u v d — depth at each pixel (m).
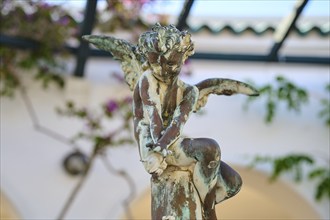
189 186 1.40
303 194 5.98
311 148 6.14
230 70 6.42
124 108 5.95
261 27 6.61
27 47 5.96
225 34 6.46
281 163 6.01
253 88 1.52
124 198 5.84
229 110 6.27
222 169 1.47
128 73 1.58
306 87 6.34
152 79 1.44
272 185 6.12
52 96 6.11
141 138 1.39
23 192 5.80
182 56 1.41
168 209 1.38
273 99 6.27
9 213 6.48
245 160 6.07
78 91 6.10
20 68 6.07
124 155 5.97
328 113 6.24
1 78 6.02
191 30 6.43
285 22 5.90
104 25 6.02
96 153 5.82
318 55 6.48
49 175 5.86
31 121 6.02
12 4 5.97
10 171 5.85
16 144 5.95
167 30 1.39
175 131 1.35
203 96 1.52
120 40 1.59
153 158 1.30
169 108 1.45
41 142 5.97
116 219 5.77
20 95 6.07
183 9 5.43
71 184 5.84
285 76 6.41
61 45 6.05
